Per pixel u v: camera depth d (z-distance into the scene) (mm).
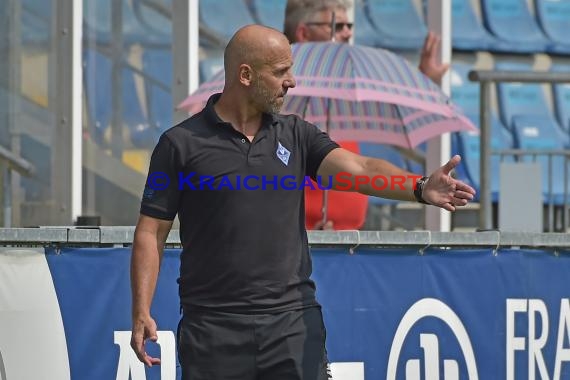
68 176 26625
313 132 16109
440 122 26250
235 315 15633
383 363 20000
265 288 15641
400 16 33531
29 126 26688
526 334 21109
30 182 26578
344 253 19797
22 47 26859
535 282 21234
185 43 28062
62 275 18203
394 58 24672
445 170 14953
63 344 18172
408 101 23766
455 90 38156
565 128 39125
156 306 18812
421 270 20328
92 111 27453
